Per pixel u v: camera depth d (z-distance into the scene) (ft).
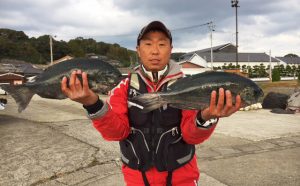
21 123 34.83
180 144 7.95
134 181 8.13
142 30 7.92
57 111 48.01
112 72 6.48
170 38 8.09
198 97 6.57
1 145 24.66
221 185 16.79
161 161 7.84
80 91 6.23
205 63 226.99
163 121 7.75
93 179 17.70
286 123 35.01
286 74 216.95
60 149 23.38
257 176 17.98
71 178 17.87
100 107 6.90
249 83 6.51
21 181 17.46
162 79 7.95
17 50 218.79
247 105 6.59
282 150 23.20
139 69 8.20
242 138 26.89
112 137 7.72
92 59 6.48
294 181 17.31
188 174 8.20
